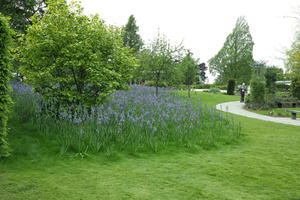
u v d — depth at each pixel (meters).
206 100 20.53
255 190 3.88
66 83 7.68
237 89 39.56
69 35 6.92
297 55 17.86
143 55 16.50
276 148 6.60
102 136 6.13
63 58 6.91
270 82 19.62
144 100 11.41
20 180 3.94
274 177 4.46
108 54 8.00
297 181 4.28
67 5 7.46
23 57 7.47
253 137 7.93
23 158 4.99
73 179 4.11
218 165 5.12
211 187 3.97
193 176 4.46
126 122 7.41
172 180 4.23
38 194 3.47
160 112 9.50
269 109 16.94
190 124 8.02
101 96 8.03
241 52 43.16
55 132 6.59
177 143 6.74
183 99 14.79
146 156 5.66
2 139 4.71
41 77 7.04
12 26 16.67
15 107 8.10
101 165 4.93
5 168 4.45
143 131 6.88
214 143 6.91
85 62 7.15
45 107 7.46
